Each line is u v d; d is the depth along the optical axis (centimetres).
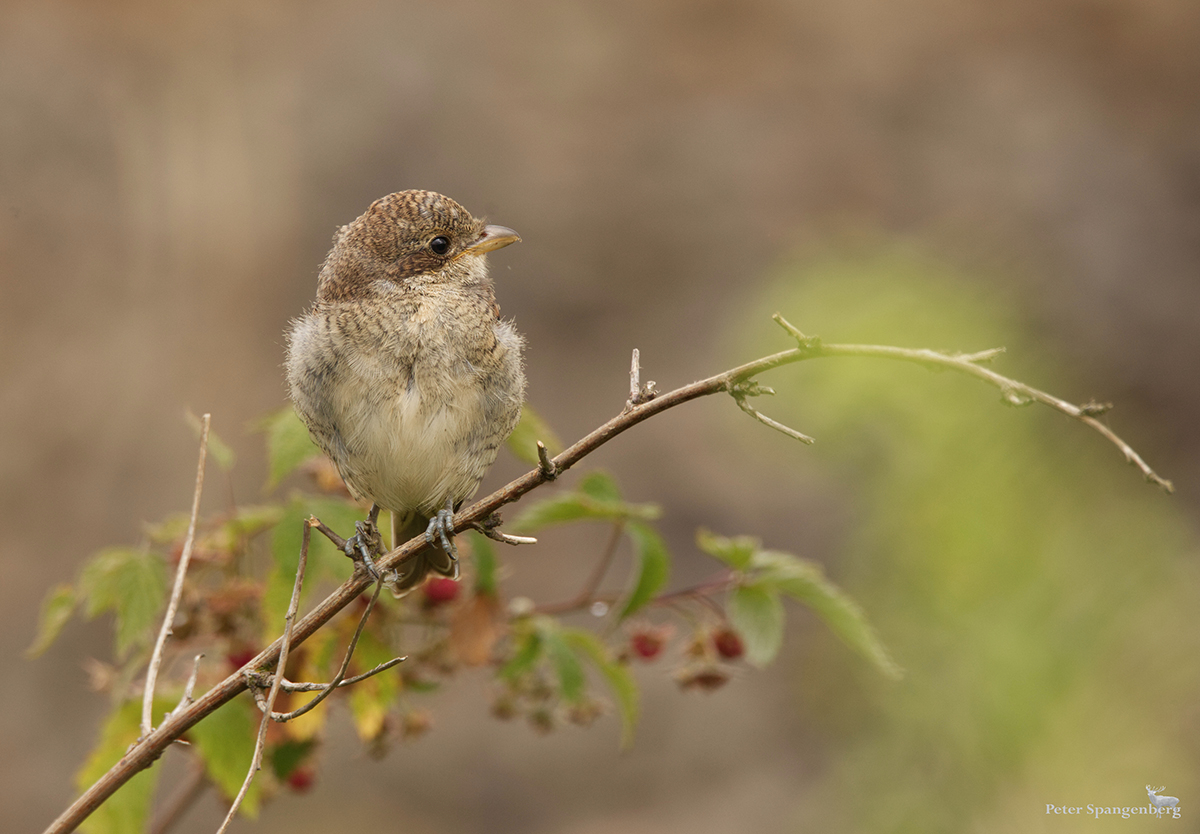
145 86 1834
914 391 630
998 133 1941
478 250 623
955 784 550
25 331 1595
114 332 1609
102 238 1706
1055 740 540
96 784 382
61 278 1667
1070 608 558
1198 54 2047
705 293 1683
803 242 1669
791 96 1973
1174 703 536
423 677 588
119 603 528
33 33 1852
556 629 573
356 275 599
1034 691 547
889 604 585
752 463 1360
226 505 1439
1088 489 608
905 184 1855
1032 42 2091
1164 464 1459
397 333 577
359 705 535
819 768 1143
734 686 1231
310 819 1189
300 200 1784
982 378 360
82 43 1859
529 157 1855
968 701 556
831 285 832
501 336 600
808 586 558
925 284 806
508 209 1786
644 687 1260
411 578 552
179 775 1146
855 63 2038
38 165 1758
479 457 588
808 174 1866
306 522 399
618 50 1992
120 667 568
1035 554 574
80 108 1803
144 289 1677
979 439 612
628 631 602
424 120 1870
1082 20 2123
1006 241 1664
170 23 1909
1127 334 1598
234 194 1762
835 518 1260
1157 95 2003
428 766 1235
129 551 540
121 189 1747
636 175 1834
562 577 1347
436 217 613
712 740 1209
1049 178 1850
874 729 586
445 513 547
